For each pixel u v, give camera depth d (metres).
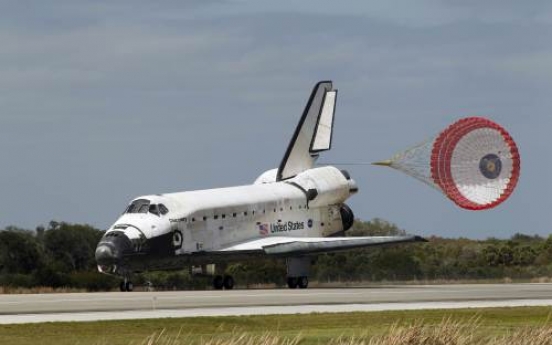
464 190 164.75
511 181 163.75
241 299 136.00
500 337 95.81
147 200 177.12
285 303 130.00
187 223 178.25
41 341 93.12
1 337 95.25
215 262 184.75
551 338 93.44
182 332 99.94
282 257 184.38
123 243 169.38
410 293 151.88
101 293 161.75
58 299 137.88
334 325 106.31
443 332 91.81
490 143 164.00
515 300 138.38
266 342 89.06
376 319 111.38
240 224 187.50
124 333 98.38
